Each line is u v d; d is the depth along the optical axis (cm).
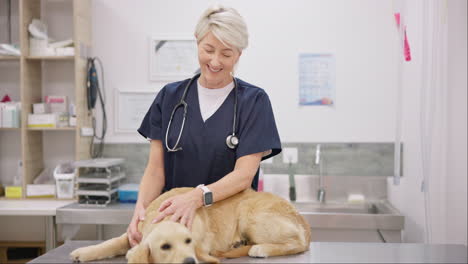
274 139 133
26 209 233
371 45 273
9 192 268
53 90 287
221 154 133
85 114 275
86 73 277
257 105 134
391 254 114
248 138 129
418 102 231
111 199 255
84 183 259
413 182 240
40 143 285
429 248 120
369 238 231
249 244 119
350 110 275
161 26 281
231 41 121
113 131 285
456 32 204
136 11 281
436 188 212
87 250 109
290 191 271
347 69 274
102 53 283
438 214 211
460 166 204
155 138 145
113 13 282
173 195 118
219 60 124
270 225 114
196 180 138
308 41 275
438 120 212
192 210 108
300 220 121
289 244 114
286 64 277
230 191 118
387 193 274
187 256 91
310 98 277
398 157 210
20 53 262
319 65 275
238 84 140
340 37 274
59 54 268
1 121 264
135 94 283
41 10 285
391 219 224
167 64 281
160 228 99
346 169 276
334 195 277
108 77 284
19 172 282
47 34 280
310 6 275
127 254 108
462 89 203
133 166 285
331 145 276
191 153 136
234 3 278
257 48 278
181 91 143
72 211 231
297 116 278
